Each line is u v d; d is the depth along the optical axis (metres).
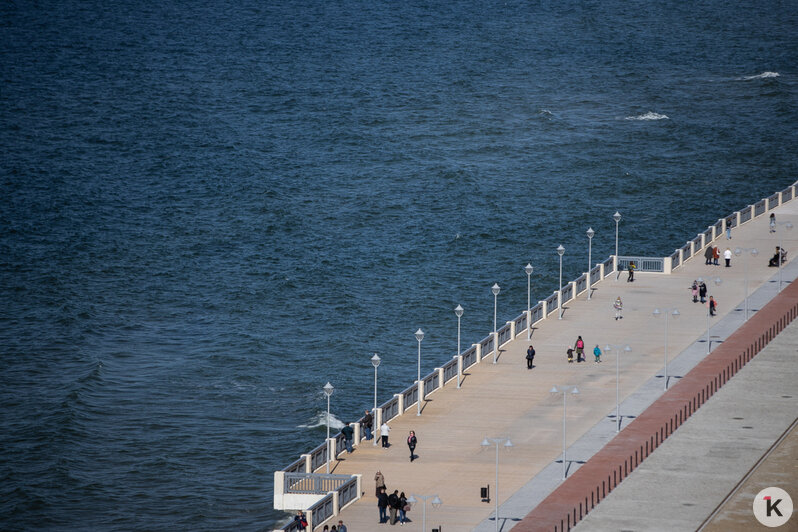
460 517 181.25
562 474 195.75
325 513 182.12
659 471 194.88
